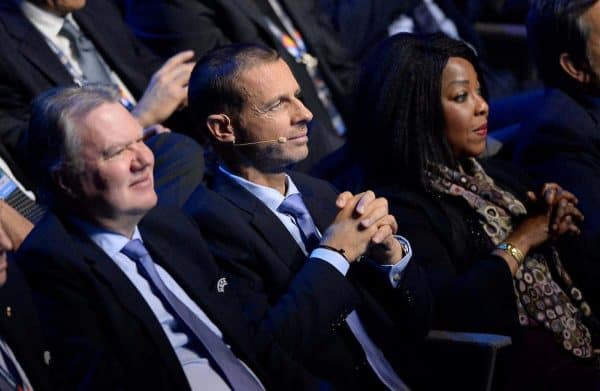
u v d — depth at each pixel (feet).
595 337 29.76
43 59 31.60
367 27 42.32
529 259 29.14
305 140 25.72
